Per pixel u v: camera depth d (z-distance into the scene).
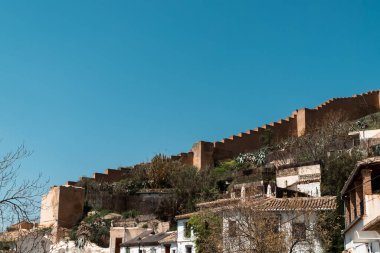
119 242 66.00
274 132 95.31
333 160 57.62
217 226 39.59
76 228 75.81
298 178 60.34
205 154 90.69
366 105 104.88
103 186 84.56
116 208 82.56
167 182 84.06
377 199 24.22
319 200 40.72
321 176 57.38
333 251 36.41
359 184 26.59
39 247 24.62
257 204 40.00
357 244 27.27
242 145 94.69
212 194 72.19
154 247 55.59
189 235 48.00
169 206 76.19
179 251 49.19
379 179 25.05
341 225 36.78
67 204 81.19
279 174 63.03
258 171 69.81
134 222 74.56
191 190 75.56
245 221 35.75
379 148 59.28
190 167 85.25
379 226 20.97
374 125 81.88
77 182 87.69
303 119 96.12
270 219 35.25
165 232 60.91
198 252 43.97
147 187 83.69
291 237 35.59
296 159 69.25
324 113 98.06
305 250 35.84
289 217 38.44
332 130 72.50
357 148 61.97
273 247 32.62
